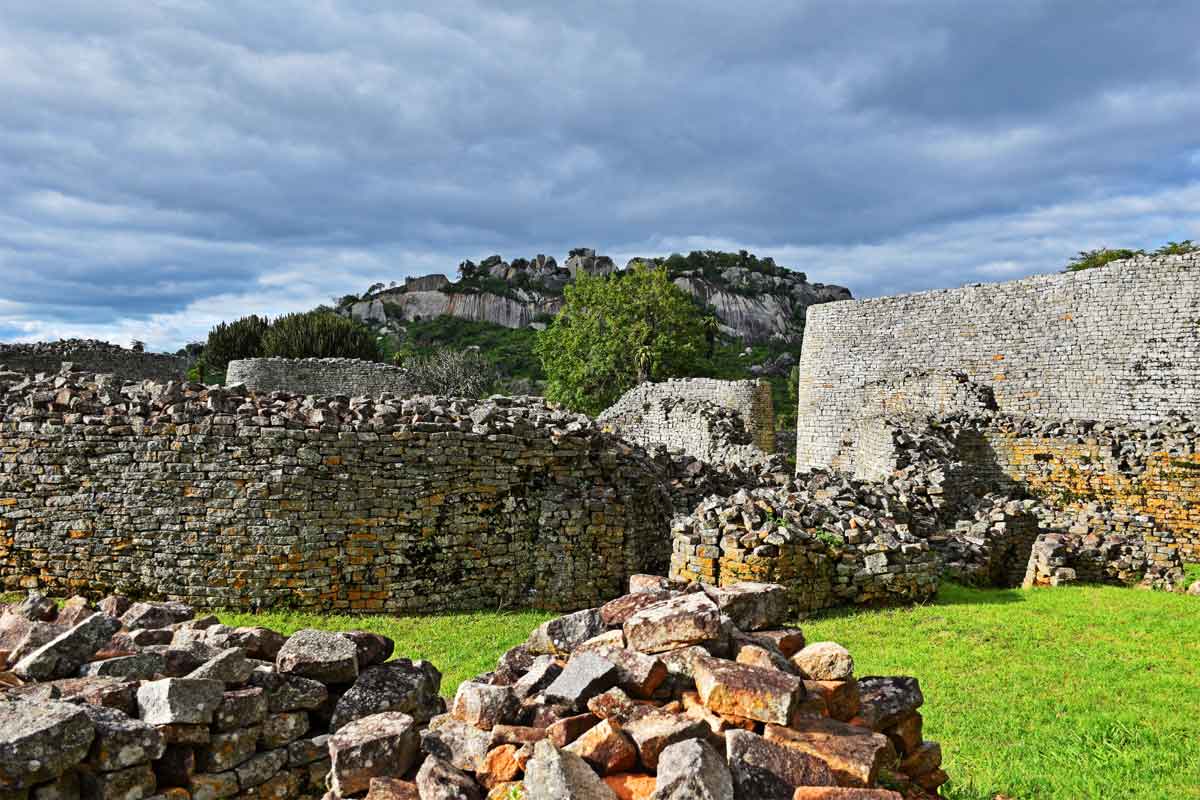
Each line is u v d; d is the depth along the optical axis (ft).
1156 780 21.56
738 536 40.52
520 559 47.50
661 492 54.90
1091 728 25.11
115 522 42.80
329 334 230.48
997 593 46.93
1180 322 95.45
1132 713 26.40
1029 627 37.63
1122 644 34.81
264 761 19.33
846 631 37.19
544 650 21.07
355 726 18.67
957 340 113.91
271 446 42.80
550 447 48.49
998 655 33.24
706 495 57.98
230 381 148.46
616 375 194.29
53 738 15.52
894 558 43.47
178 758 17.87
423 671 22.61
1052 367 105.09
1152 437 60.13
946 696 28.25
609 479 50.70
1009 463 64.64
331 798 17.61
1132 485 59.36
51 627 22.02
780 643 19.48
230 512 42.57
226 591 42.42
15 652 21.04
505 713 17.84
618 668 17.99
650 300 196.34
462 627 40.83
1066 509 61.72
